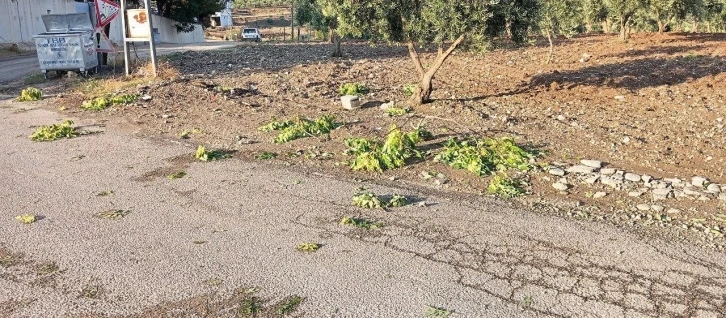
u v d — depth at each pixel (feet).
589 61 59.77
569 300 14.57
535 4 34.99
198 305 14.38
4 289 15.24
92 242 18.11
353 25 36.01
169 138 31.73
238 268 16.31
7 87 53.11
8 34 98.84
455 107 37.76
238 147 29.68
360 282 15.49
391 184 23.73
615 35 96.68
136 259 16.92
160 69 53.06
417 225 19.36
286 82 50.19
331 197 22.13
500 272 16.06
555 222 19.61
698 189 22.94
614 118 34.83
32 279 15.75
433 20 34.06
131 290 15.15
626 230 18.92
